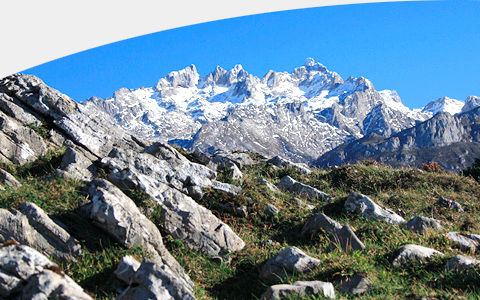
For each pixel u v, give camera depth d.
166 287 7.79
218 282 10.52
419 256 10.41
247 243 12.80
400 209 16.59
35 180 14.73
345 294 8.82
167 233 11.87
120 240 10.54
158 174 15.15
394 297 8.44
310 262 10.23
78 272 9.75
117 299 8.00
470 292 8.64
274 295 8.50
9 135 17.56
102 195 10.95
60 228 10.38
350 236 11.84
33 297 6.74
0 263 7.04
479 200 17.64
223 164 19.36
